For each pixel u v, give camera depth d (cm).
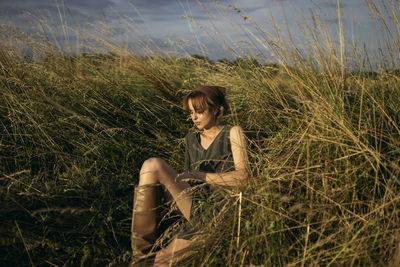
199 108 213
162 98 351
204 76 377
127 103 335
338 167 190
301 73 278
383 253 142
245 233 162
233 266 152
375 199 172
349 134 190
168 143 293
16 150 257
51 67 347
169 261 162
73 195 224
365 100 244
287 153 213
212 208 183
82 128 286
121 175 255
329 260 146
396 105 236
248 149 208
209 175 199
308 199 179
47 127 275
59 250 188
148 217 183
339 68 271
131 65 366
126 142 287
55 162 258
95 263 186
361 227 160
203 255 161
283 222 164
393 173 179
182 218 194
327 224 162
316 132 208
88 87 328
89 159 260
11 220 188
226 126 218
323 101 229
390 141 200
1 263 170
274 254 150
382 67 256
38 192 212
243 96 336
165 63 396
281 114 282
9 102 286
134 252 175
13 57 347
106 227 205
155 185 185
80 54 375
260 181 188
